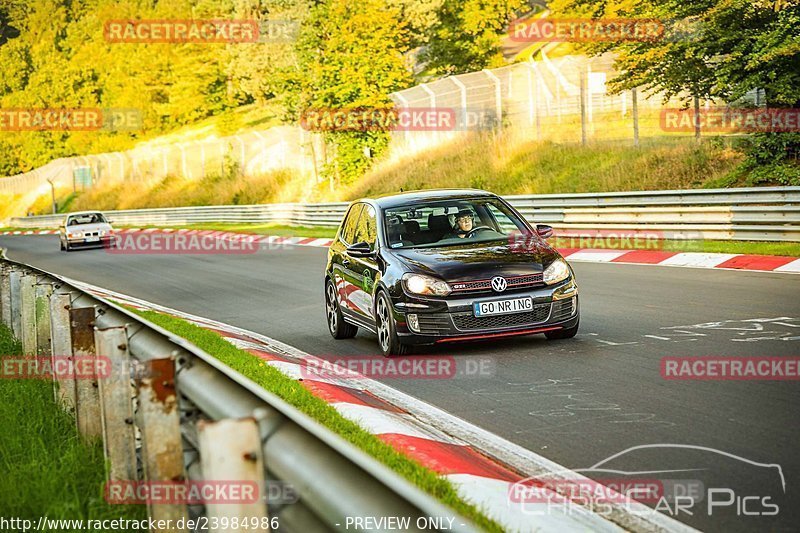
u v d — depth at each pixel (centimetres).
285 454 487
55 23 17662
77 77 16938
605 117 6594
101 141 16450
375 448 1042
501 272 1708
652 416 1182
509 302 1691
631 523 806
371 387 1509
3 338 1984
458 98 7150
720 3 3872
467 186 6253
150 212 10681
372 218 1944
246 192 9850
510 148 6362
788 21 3716
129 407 881
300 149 9619
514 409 1284
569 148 5903
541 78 6581
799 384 1298
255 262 4541
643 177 4888
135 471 879
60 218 12712
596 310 2173
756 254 2955
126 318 1025
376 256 1839
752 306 2041
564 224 4216
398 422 1235
